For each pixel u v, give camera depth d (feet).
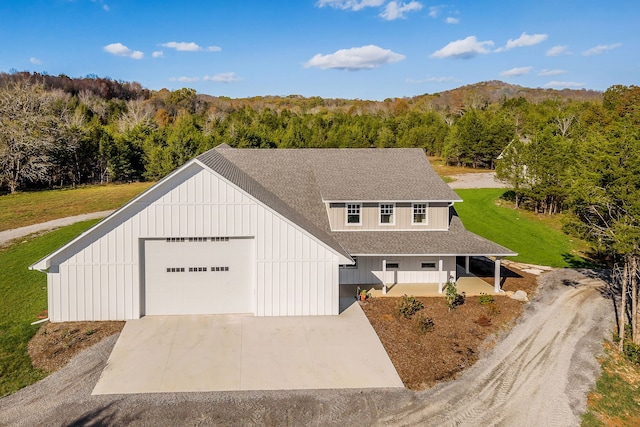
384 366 48.49
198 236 59.82
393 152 90.84
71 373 45.62
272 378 45.65
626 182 55.47
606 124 197.26
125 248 58.49
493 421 39.37
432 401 42.19
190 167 58.75
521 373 48.03
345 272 76.23
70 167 186.50
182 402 41.19
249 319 60.18
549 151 126.62
